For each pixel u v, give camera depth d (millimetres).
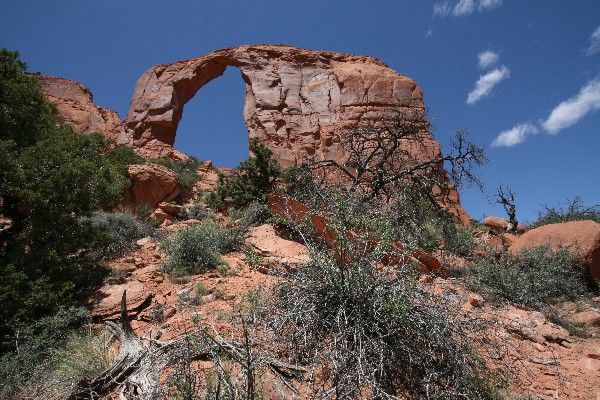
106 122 42406
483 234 14312
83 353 4273
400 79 35875
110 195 8969
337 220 4633
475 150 13352
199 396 3342
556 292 8375
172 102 40094
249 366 3098
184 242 8383
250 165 15922
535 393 4184
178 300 6332
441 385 3752
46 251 6699
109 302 6137
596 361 5039
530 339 5496
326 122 34531
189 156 37531
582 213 14984
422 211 11430
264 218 11914
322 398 3326
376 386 3375
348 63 39375
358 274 4195
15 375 4316
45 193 7465
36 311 5848
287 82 37219
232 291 6574
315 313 4160
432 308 4117
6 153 7449
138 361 3988
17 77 10406
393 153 14727
